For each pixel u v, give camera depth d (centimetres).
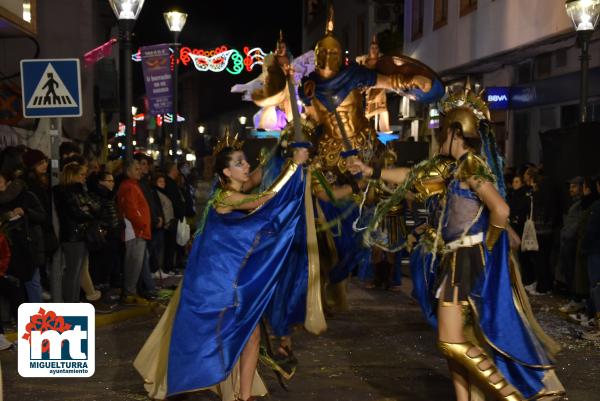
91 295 1027
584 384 679
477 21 2064
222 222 582
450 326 525
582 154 1105
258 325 588
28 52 1936
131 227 1062
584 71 1188
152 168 1371
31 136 1477
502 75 2045
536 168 1238
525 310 552
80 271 970
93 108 2395
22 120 1500
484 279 523
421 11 2583
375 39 1086
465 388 543
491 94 1955
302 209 654
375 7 3259
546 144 1209
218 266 574
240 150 589
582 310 984
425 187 552
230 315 569
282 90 1031
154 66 1831
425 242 554
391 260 1188
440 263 541
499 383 515
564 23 1582
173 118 1853
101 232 994
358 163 597
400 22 3177
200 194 2094
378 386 672
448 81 2367
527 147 1897
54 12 2181
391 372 719
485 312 520
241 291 572
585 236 891
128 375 705
